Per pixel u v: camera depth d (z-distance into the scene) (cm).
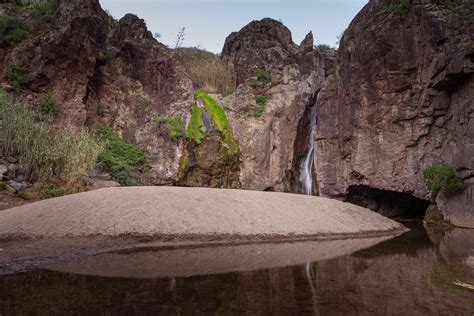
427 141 1830
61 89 2039
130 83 2436
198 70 3127
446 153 1739
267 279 691
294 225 1274
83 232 1021
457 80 1661
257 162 2430
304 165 2639
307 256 926
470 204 1602
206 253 939
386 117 1927
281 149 2506
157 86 2453
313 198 1590
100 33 2303
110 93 2361
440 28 1658
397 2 1909
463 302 558
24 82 1967
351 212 1541
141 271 739
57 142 1570
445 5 1720
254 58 2919
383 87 1927
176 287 628
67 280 659
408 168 1870
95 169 1847
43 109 1925
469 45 1551
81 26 2100
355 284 658
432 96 1772
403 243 1169
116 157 2089
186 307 525
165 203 1228
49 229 1022
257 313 505
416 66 1811
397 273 745
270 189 2431
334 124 2261
